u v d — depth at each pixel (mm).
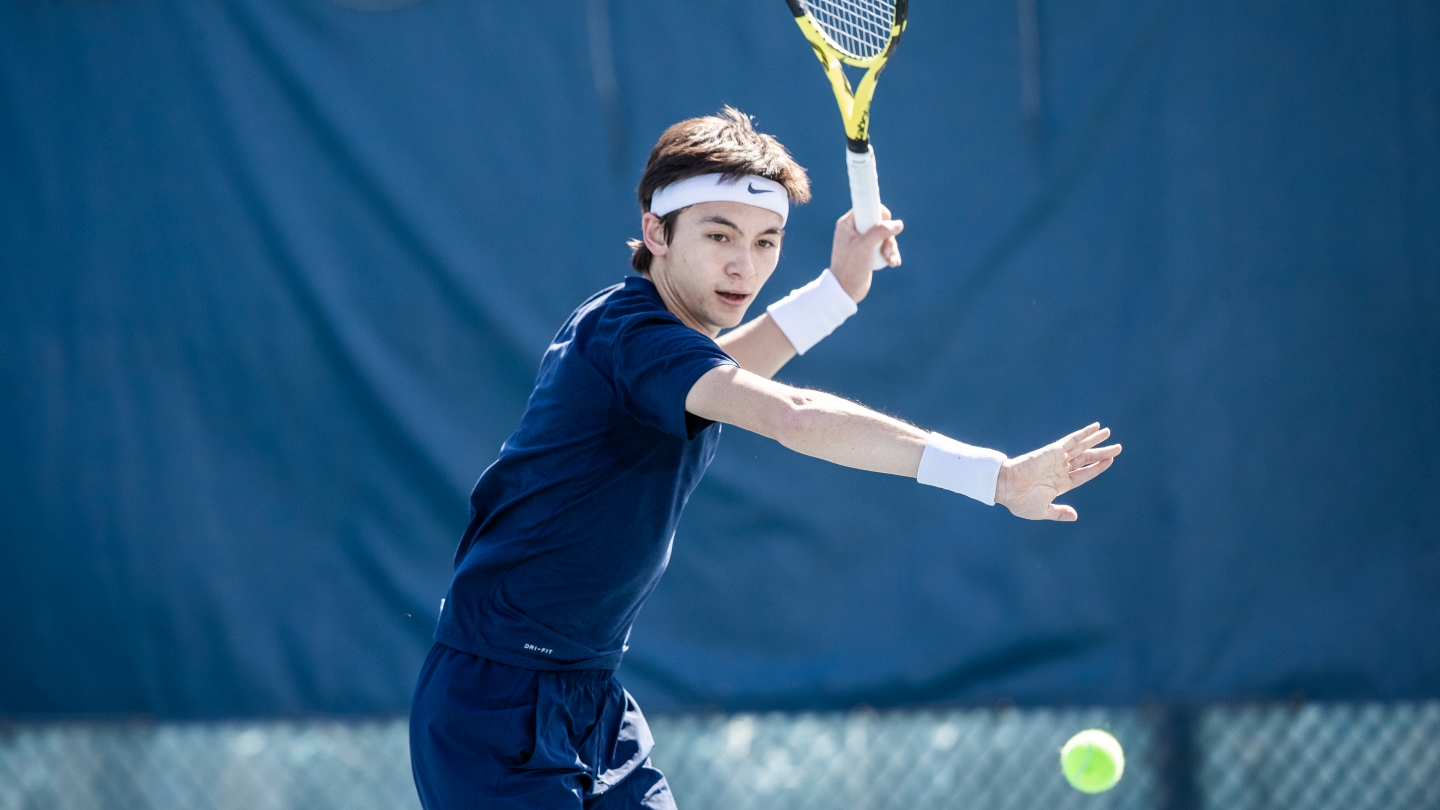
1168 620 15695
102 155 16953
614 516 7785
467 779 7809
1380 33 16094
